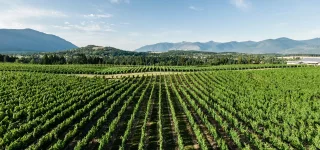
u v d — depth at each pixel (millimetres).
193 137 24406
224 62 158000
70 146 22797
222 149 19734
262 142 21391
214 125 27922
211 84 56375
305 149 19953
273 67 102125
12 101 35750
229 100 37938
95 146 22797
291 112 30344
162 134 24797
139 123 29125
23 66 92125
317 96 42156
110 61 159625
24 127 24797
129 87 57594
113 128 25281
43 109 32062
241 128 24344
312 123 26906
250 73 73250
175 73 90750
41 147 21438
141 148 20141
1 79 54188
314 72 67500
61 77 64438
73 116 28938
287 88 48062
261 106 33719
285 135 22312
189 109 35500
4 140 21312
